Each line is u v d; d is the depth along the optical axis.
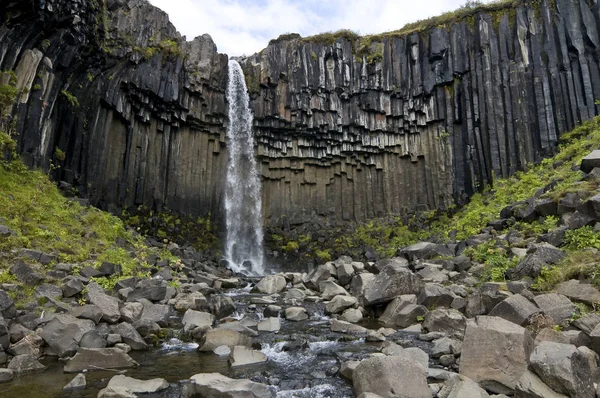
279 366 6.64
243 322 9.26
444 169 23.98
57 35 14.57
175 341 7.96
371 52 26.20
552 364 4.62
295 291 13.32
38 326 7.14
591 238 9.34
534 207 12.65
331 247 24.56
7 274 8.30
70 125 16.25
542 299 7.30
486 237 13.73
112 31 18.41
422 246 15.04
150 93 20.78
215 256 22.58
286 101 25.48
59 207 12.87
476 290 9.59
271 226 25.62
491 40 23.19
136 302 9.03
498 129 22.06
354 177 26.39
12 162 12.48
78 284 8.88
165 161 22.09
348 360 6.70
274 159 26.31
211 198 24.06
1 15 12.40
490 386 5.26
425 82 24.80
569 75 20.86
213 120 24.45
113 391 5.07
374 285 10.33
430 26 25.25
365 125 25.86
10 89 12.18
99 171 18.08
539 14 22.50
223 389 4.98
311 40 26.58
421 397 4.91
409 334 8.23
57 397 5.19
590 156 12.57
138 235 17.34
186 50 23.42
